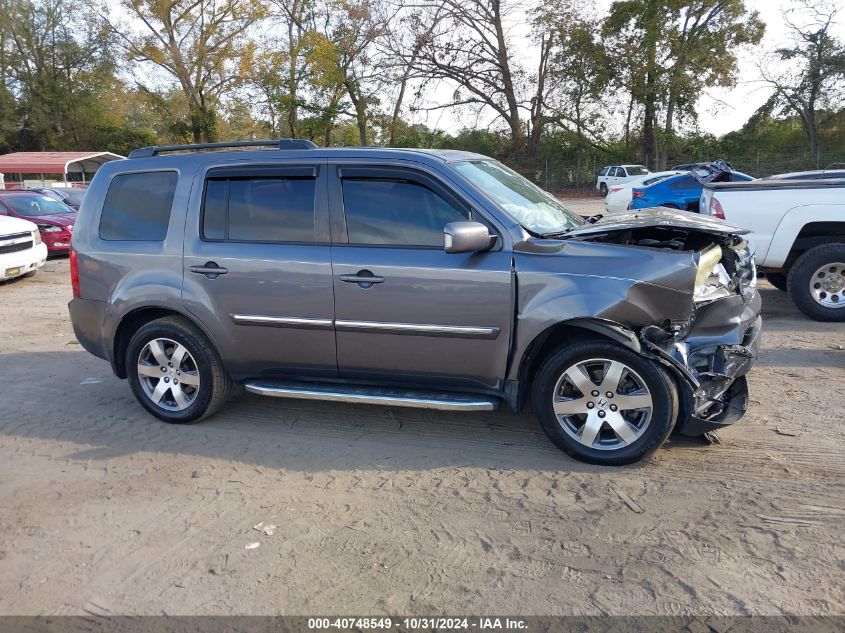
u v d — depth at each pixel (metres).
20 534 3.71
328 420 5.21
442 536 3.56
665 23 39.09
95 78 57.75
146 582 3.25
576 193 41.41
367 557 3.40
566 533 3.54
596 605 2.98
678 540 3.42
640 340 4.02
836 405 5.09
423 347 4.42
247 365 4.93
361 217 4.53
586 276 4.04
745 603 2.94
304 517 3.79
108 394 6.03
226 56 44.06
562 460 4.36
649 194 17.42
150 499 4.05
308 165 4.68
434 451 4.59
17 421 5.41
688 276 3.93
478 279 4.21
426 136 46.22
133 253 5.09
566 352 4.14
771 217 7.49
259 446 4.77
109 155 43.62
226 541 3.57
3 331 8.70
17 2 56.28
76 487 4.24
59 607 3.09
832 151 37.03
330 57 41.84
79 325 5.38
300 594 3.12
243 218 4.82
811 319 7.71
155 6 41.53
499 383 4.37
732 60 38.62
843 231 7.39
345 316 4.53
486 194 4.36
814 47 37.66
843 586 3.03
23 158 42.69
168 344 5.14
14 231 12.23
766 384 5.61
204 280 4.86
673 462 4.25
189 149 5.16
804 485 3.91
